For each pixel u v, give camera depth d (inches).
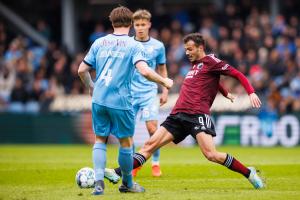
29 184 1278.3
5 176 1412.4
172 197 1019.3
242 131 2588.6
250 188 1163.9
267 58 2844.5
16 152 2202.3
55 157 1957.4
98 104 1036.5
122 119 1042.7
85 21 3686.0
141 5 3784.5
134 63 1030.4
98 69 1050.1
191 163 1691.7
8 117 2797.7
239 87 2674.7
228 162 1129.4
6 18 3651.6
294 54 2952.8
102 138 1056.8
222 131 2605.8
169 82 1016.9
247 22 3243.1
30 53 3169.3
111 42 1045.8
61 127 2748.5
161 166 1594.5
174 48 3004.4
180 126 1160.8
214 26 3144.7
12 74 3043.8
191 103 1146.0
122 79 1037.8
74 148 2436.0
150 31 3179.1
